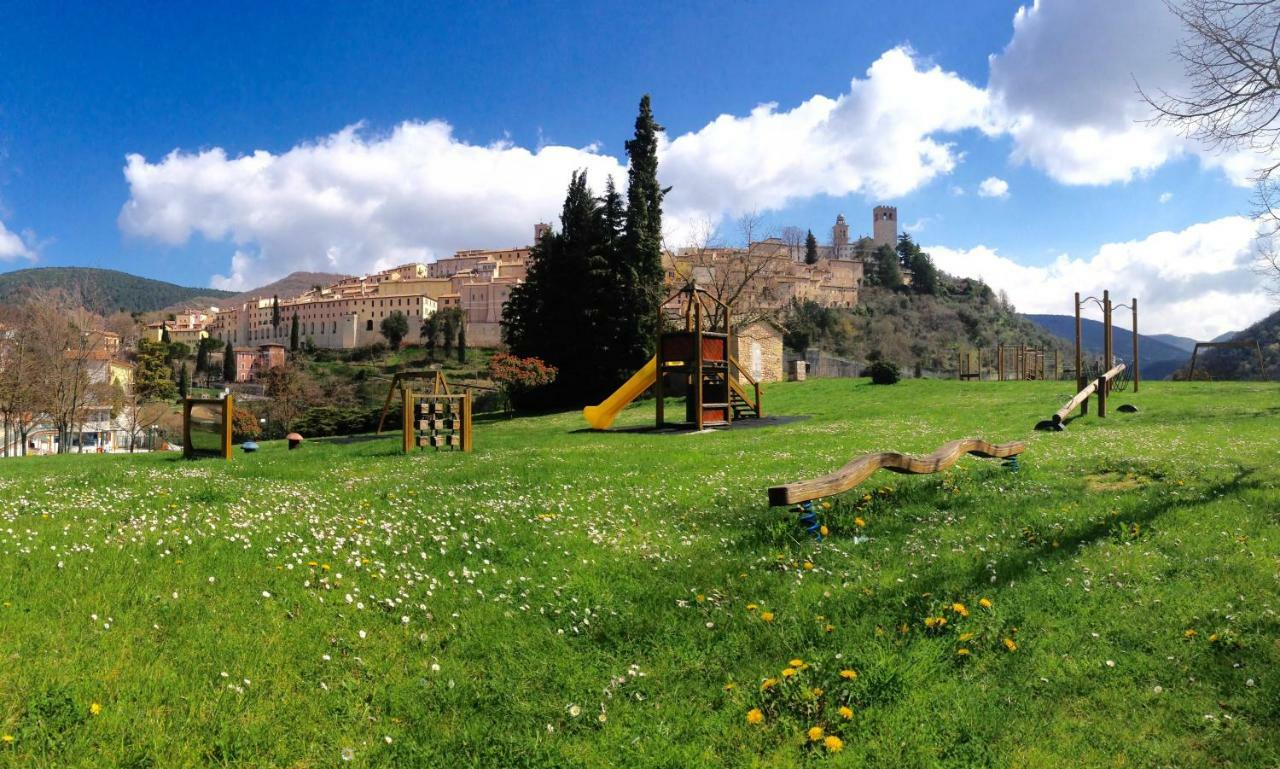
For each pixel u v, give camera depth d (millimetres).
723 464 16016
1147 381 39938
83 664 5246
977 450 12078
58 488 14438
